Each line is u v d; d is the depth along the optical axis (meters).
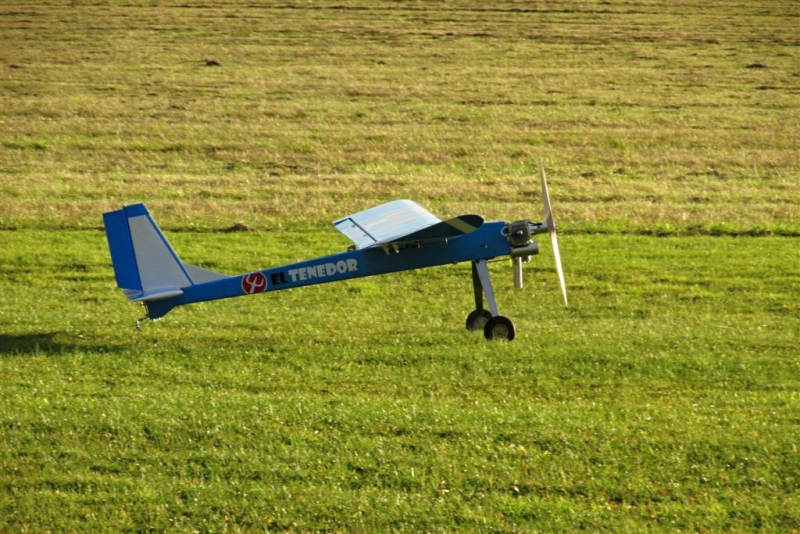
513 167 94.75
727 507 32.03
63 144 103.88
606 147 103.31
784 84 132.25
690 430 36.66
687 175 91.44
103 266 62.47
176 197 82.31
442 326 50.28
